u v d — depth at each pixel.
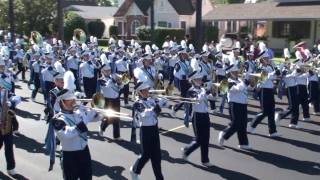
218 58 17.97
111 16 69.88
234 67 11.23
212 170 9.98
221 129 13.72
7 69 11.26
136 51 20.70
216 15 44.22
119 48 21.03
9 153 9.57
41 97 19.31
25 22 49.53
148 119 8.48
